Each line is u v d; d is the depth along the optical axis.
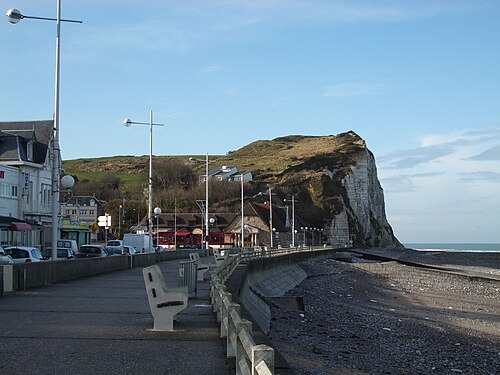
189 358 9.72
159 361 9.48
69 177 29.58
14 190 58.44
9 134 61.41
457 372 20.44
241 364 6.11
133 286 23.41
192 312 15.59
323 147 187.88
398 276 72.06
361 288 56.06
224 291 12.05
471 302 47.81
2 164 56.25
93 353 10.05
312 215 143.12
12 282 20.11
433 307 43.00
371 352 22.53
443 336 27.92
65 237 69.12
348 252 115.56
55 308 15.93
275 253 56.69
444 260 124.06
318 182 150.25
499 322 35.50
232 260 28.56
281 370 8.08
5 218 52.50
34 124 66.69
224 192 137.75
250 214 114.62
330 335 25.47
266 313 28.94
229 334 9.20
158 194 138.75
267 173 158.50
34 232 59.84
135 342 11.11
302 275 61.94
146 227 102.50
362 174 164.62
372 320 32.00
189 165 183.50
